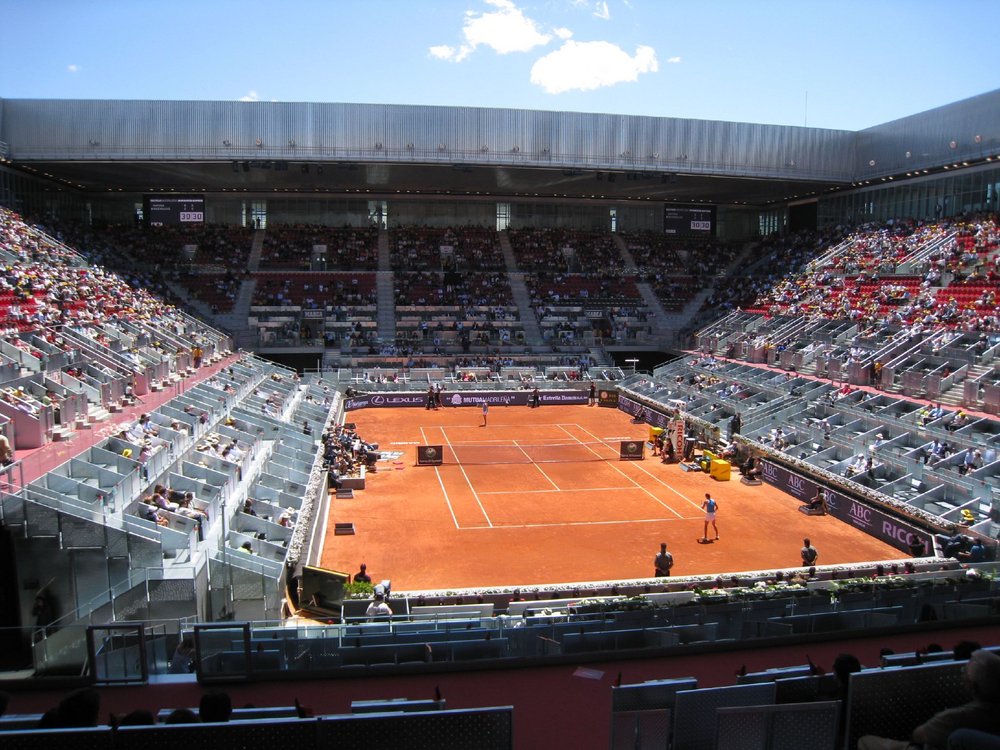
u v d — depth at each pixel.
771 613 16.95
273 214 80.94
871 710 8.37
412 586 24.25
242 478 29.19
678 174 65.94
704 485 37.75
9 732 7.41
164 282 68.38
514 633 15.11
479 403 60.56
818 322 57.66
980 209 60.56
